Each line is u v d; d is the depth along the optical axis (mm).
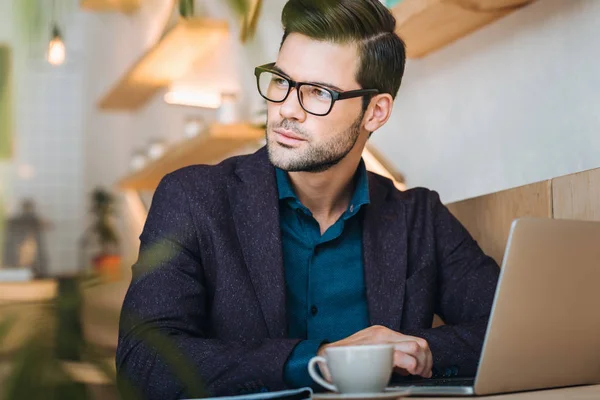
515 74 1825
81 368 399
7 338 381
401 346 1024
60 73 5711
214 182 1304
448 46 2090
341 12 1215
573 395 785
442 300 1403
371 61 1248
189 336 1063
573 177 1284
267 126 1240
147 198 4180
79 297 415
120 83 3953
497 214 1483
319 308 1302
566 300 868
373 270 1313
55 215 5469
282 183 1308
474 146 1985
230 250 1246
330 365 736
